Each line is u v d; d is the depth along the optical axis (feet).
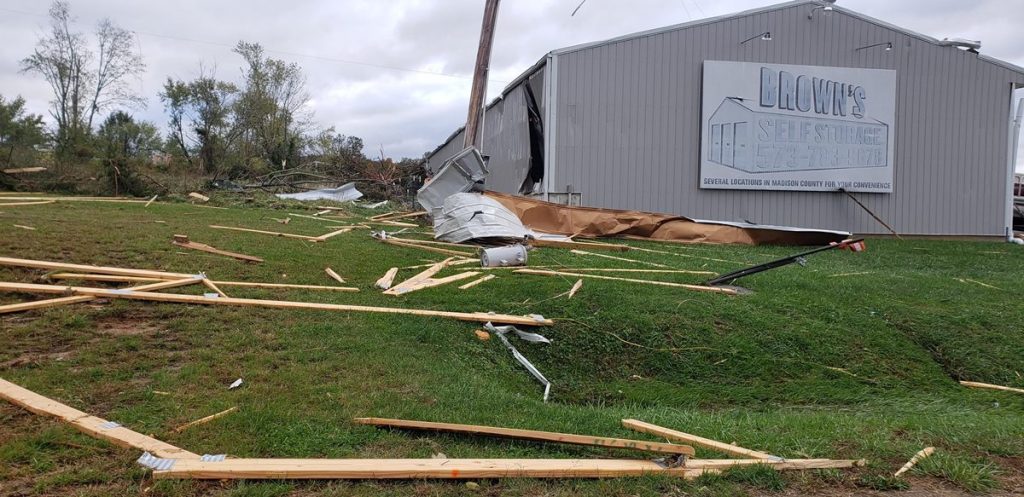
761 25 62.13
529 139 66.13
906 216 65.87
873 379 22.84
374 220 56.18
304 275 28.68
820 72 63.16
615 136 60.39
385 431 13.41
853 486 11.61
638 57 60.44
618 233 52.03
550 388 20.92
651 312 25.73
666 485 11.30
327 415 13.97
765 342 24.29
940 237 66.49
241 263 29.53
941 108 65.82
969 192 66.74
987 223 67.15
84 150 79.41
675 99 61.21
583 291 27.96
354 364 17.80
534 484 11.18
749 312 26.50
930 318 27.40
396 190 88.43
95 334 18.86
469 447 12.89
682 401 20.57
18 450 11.30
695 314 25.77
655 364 22.89
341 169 101.60
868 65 64.28
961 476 11.93
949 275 39.09
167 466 10.83
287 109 137.08
